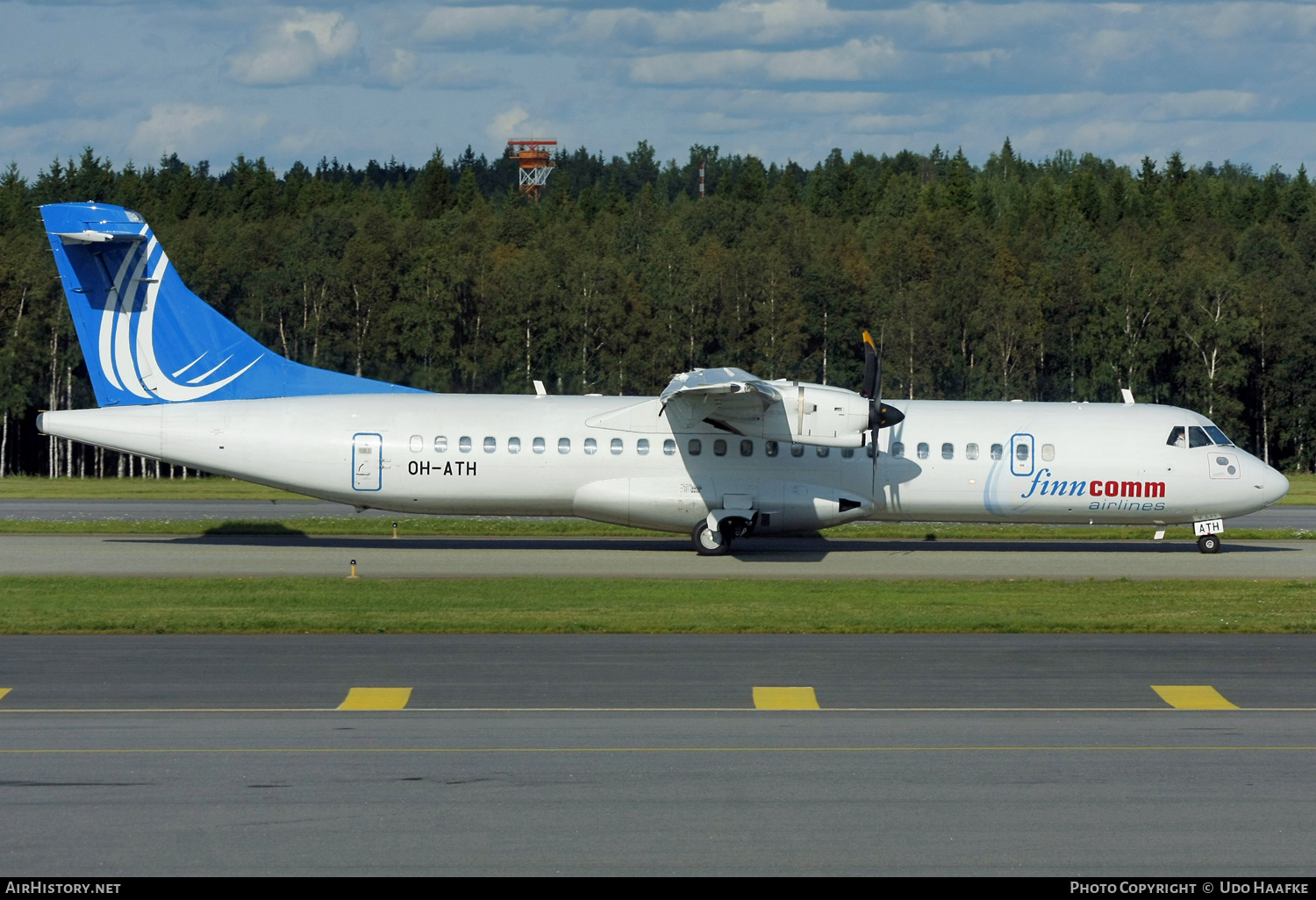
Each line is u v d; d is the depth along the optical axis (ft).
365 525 374.84
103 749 136.36
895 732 145.59
